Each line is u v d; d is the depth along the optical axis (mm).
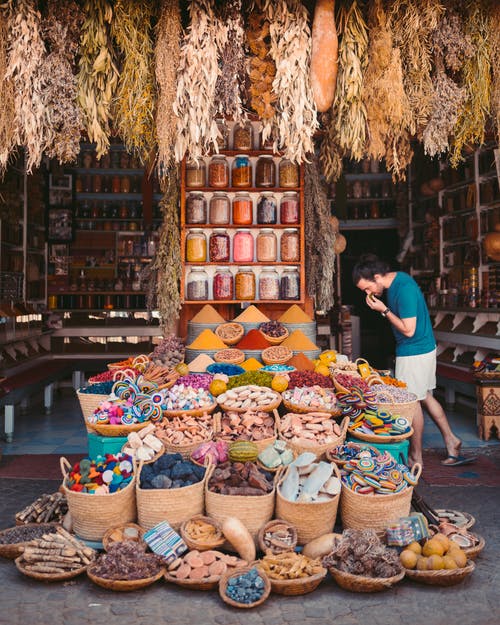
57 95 2996
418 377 4445
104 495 2951
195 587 2713
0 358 6273
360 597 2676
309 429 3354
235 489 2984
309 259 5062
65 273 8594
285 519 2986
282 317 4824
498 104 3260
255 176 4996
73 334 8500
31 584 2795
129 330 8539
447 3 3160
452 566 2752
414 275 9266
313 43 3057
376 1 3086
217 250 4863
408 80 3156
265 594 2592
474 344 7086
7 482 4383
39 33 2990
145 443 3225
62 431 6051
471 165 7383
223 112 3230
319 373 3982
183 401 3520
